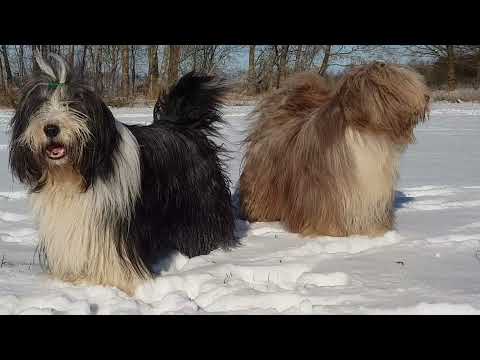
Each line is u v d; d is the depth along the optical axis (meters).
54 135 1.82
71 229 2.03
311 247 2.59
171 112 2.57
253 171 3.13
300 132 2.86
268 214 3.11
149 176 2.23
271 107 3.13
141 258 2.16
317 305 1.91
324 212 2.74
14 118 1.96
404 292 2.02
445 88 17.36
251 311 1.87
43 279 2.16
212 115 2.66
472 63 18.47
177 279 2.18
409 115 2.57
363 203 2.69
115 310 1.89
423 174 4.53
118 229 2.06
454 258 2.40
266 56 16.31
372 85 2.55
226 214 2.65
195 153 2.51
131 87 15.76
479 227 2.92
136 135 2.28
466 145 6.24
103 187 2.00
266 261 2.40
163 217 2.32
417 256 2.44
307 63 16.50
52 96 1.87
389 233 2.76
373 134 2.62
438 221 3.05
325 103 2.82
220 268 2.28
